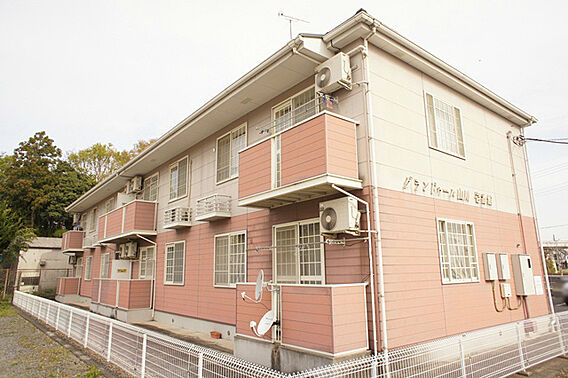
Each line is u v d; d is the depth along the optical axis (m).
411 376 4.88
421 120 8.14
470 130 9.70
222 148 11.22
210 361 4.40
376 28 6.96
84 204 23.20
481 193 9.45
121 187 18.52
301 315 6.00
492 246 9.30
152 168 15.43
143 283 13.64
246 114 10.28
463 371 5.38
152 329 11.46
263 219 9.02
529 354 7.27
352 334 5.70
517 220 10.55
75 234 22.69
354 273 6.47
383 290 6.20
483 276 8.70
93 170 41.22
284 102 8.96
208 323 10.57
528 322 7.14
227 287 9.97
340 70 7.00
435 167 8.20
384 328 5.95
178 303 12.18
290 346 6.12
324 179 6.13
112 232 16.30
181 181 13.22
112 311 14.27
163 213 14.11
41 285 26.52
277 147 7.60
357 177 6.65
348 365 4.07
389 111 7.37
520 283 9.44
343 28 6.97
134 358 6.38
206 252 11.18
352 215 6.28
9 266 25.36
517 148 11.55
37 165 33.81
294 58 7.46
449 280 7.70
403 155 7.43
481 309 8.30
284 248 8.27
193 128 11.32
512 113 11.14
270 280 8.49
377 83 7.25
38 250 26.97
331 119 6.43
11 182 32.72
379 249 6.32
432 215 7.75
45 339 9.86
